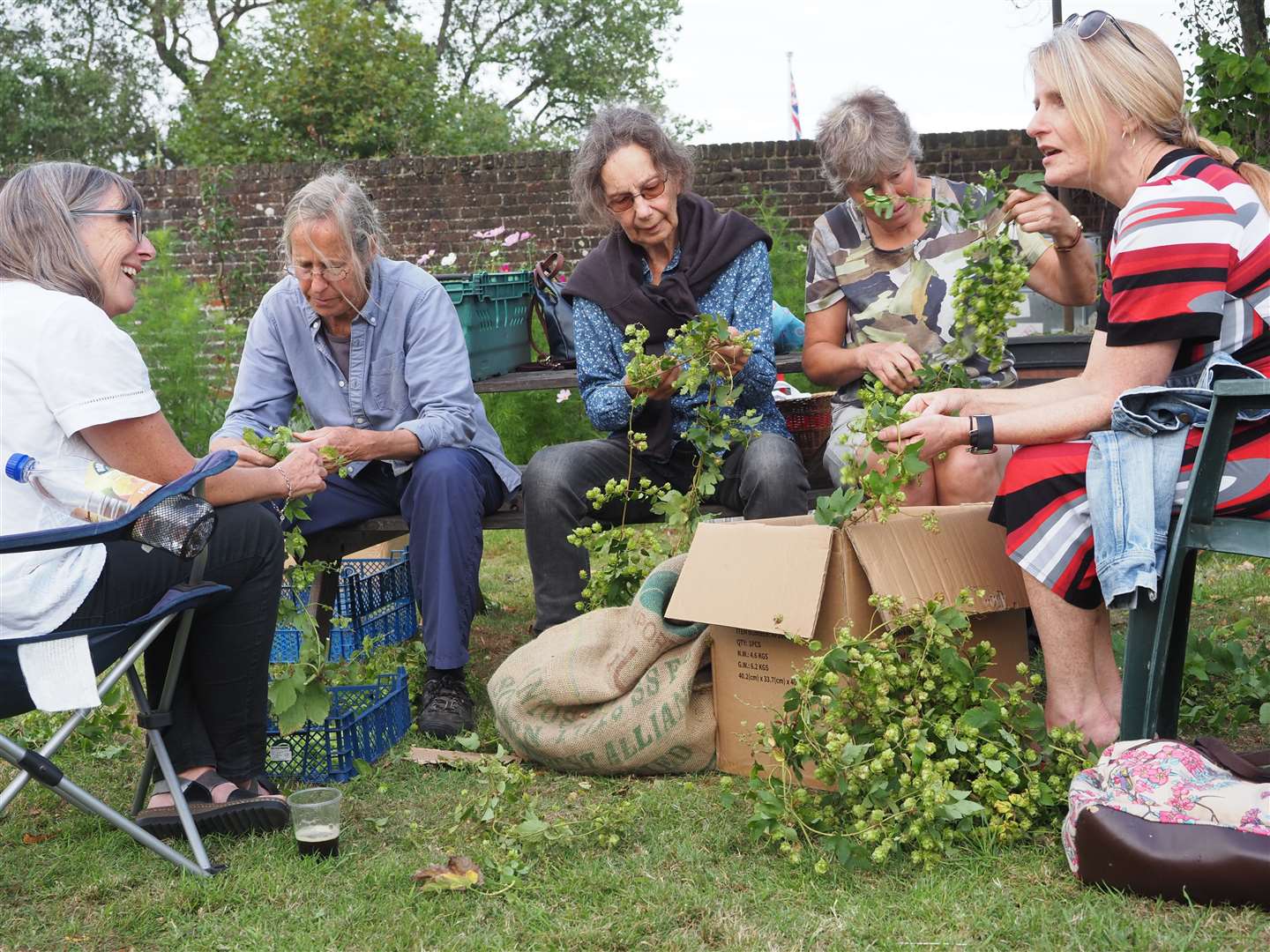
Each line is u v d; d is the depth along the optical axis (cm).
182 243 1039
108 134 2889
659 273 376
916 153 366
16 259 237
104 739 321
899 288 370
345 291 352
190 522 227
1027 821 230
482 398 775
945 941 196
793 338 486
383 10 2033
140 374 238
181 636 248
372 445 336
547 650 306
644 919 211
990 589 259
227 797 261
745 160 1045
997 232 339
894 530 257
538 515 355
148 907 223
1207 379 235
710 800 268
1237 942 186
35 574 220
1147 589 226
